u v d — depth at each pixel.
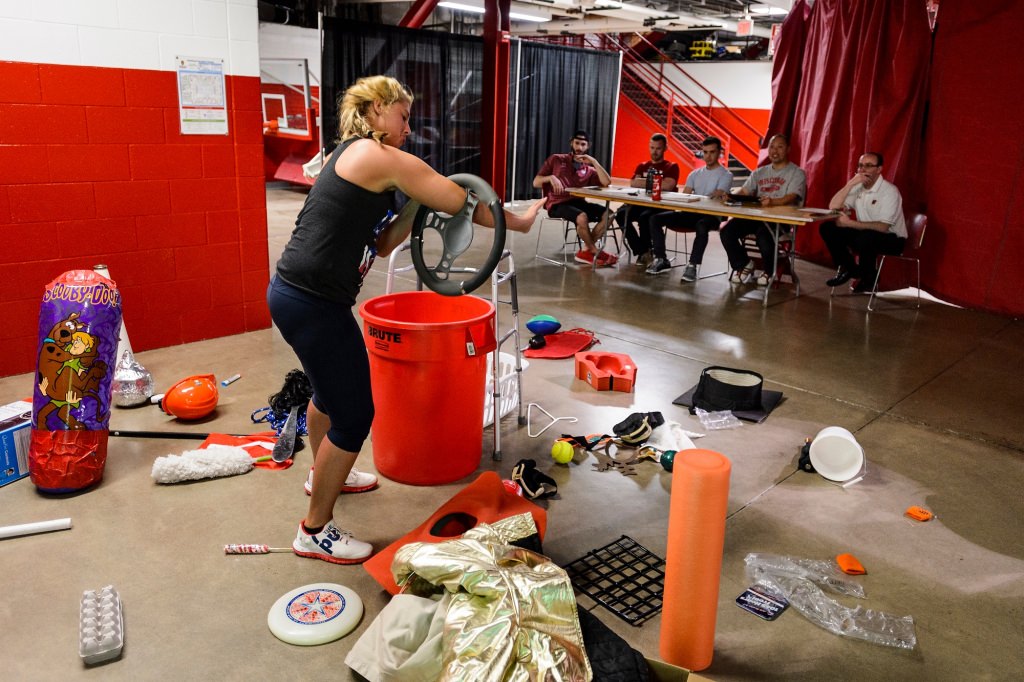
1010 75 5.81
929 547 2.79
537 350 4.78
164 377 4.09
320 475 2.46
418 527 2.63
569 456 3.29
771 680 2.09
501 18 9.91
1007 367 4.80
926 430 3.81
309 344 2.30
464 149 10.88
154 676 2.02
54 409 2.82
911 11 6.34
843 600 2.46
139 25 4.02
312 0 11.68
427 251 7.73
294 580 2.45
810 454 3.32
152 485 3.02
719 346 5.04
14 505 2.83
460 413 3.02
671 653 2.12
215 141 4.48
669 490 3.15
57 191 3.94
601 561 2.61
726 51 14.54
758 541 2.78
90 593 2.29
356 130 2.29
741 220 6.71
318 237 2.23
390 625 2.05
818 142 7.54
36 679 1.99
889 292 6.71
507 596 1.92
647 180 7.16
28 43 3.69
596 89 12.24
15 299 3.94
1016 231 5.89
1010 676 2.14
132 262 4.30
